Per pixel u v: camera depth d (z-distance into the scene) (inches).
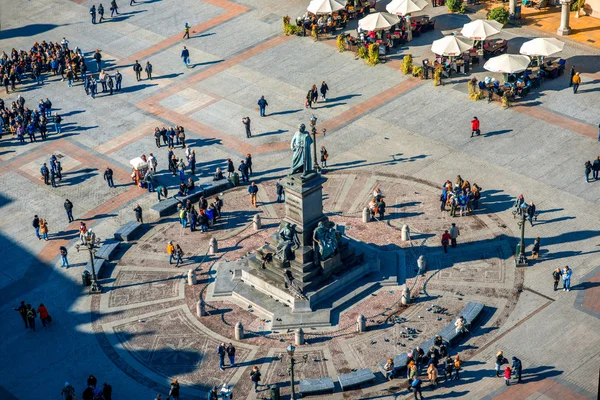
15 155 4175.7
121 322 3191.4
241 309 3216.0
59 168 3934.5
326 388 2819.9
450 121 4116.6
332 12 4790.8
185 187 3747.5
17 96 4633.4
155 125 4291.3
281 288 3189.0
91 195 3875.5
